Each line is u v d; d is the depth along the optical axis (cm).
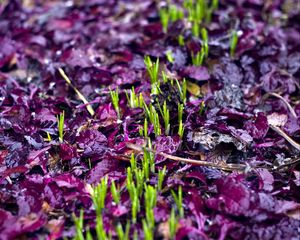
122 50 143
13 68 145
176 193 121
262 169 122
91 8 160
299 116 131
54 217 119
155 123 126
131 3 161
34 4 164
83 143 126
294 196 122
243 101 135
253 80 139
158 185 120
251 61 141
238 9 157
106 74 138
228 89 136
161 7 156
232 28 149
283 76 139
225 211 118
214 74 138
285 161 125
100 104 133
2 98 134
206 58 141
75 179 122
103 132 129
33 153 125
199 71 137
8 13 160
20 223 117
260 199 118
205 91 136
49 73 140
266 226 117
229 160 126
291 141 127
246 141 126
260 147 127
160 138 125
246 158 126
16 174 125
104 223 118
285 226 117
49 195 121
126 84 135
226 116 129
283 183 123
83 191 121
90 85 138
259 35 148
